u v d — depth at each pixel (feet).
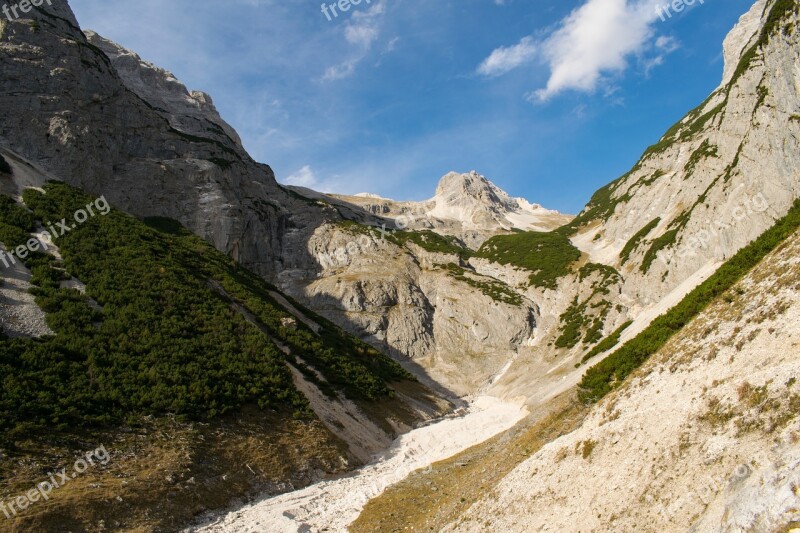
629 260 271.90
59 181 206.80
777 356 48.37
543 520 55.31
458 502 76.79
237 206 309.42
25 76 236.43
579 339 241.76
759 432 42.47
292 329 184.96
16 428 87.25
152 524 81.71
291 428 124.16
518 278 333.21
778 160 167.12
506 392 232.94
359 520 84.94
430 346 299.99
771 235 84.64
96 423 97.50
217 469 100.89
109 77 284.82
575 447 61.72
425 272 360.89
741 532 34.68
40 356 106.73
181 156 316.19
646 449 51.39
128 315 133.69
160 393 111.65
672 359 61.82
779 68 168.76
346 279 333.21
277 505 96.02
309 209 405.39
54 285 132.57
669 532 42.01
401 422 170.60
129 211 255.29
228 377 127.95
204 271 189.26
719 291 84.12
